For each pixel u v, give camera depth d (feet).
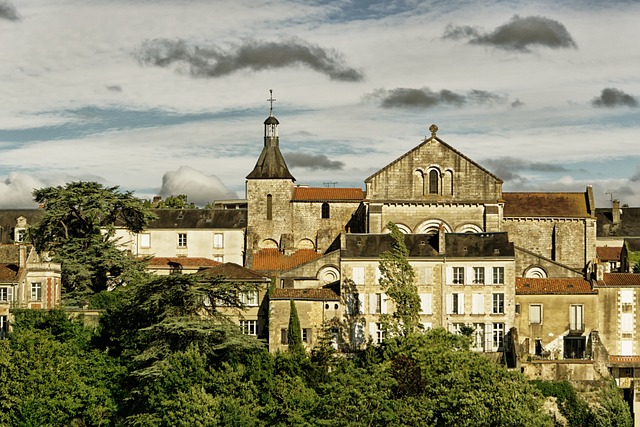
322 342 287.48
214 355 272.72
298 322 296.30
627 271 341.82
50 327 290.56
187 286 283.79
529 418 239.09
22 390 263.90
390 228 305.94
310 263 332.39
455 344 275.80
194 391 242.17
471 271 309.22
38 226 329.93
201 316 288.10
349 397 237.04
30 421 261.24
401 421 237.66
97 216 340.39
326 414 236.63
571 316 304.71
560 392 277.03
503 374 254.88
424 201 349.41
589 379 282.77
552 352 302.86
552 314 305.73
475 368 256.93
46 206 335.47
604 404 273.95
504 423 237.66
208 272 317.83
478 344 305.94
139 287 285.02
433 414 241.96
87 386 270.05
